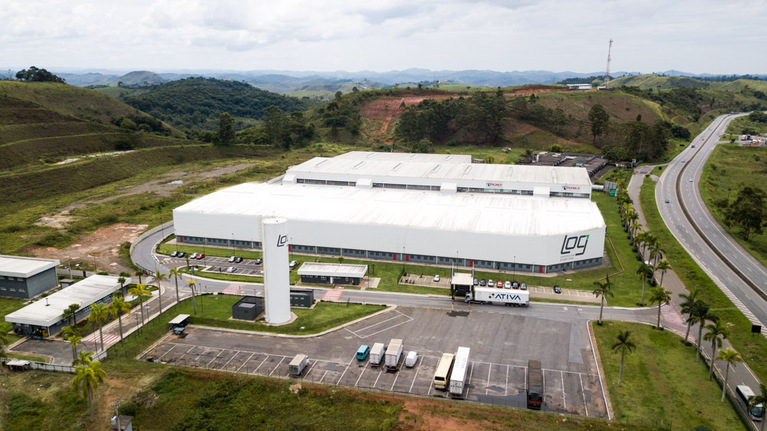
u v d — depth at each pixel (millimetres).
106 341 91812
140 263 133125
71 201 197375
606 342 90500
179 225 148250
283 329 96375
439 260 130875
